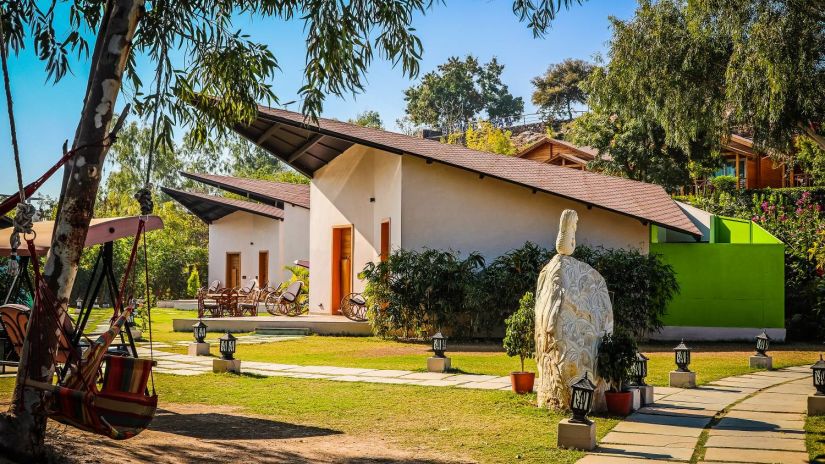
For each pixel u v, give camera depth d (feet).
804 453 23.65
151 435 24.79
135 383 20.48
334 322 65.31
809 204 103.19
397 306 59.11
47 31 30.30
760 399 34.22
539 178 66.18
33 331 19.71
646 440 25.71
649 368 45.21
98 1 30.19
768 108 51.90
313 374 40.98
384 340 60.64
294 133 66.90
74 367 20.06
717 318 62.34
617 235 63.05
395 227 63.77
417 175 63.10
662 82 63.82
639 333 59.88
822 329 63.00
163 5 28.81
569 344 30.14
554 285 30.71
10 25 29.53
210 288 92.84
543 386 31.40
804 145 110.22
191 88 31.78
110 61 20.81
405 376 40.40
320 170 80.59
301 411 30.45
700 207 110.73
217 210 117.50
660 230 71.72
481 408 31.19
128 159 183.32
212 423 27.55
